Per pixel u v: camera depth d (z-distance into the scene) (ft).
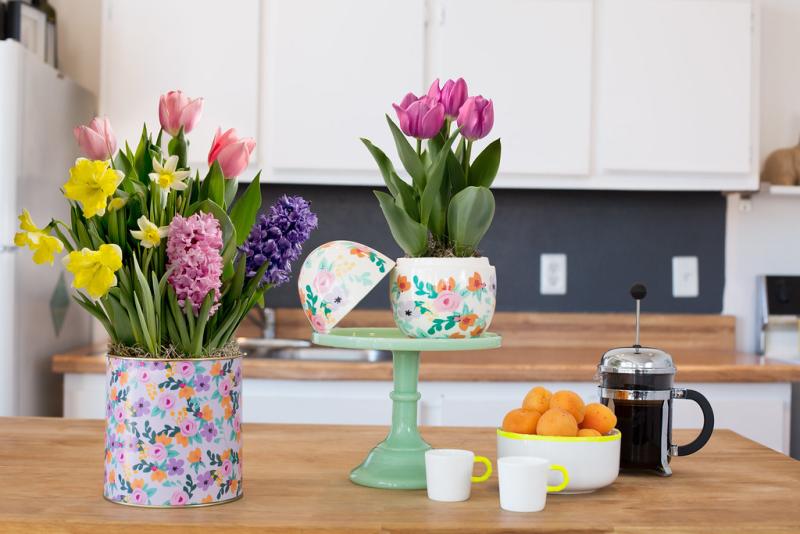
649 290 11.11
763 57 11.23
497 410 8.78
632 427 4.62
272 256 4.03
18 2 9.75
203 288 3.75
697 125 9.82
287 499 4.02
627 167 9.78
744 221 11.18
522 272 11.04
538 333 10.97
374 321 10.78
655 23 9.75
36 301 9.05
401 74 9.52
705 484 4.43
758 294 11.06
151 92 9.44
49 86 9.19
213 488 3.92
